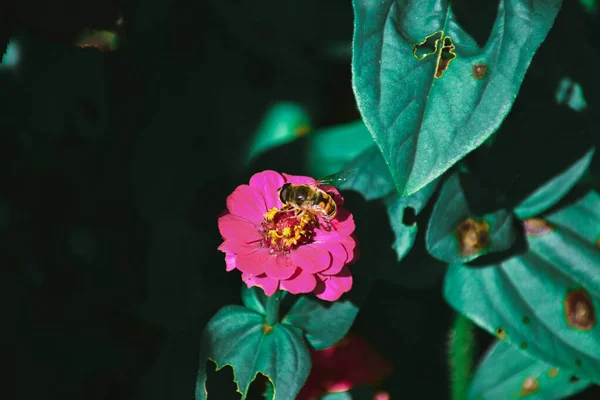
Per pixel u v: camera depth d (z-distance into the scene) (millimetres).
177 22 435
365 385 402
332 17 430
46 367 427
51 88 423
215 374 385
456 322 410
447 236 376
